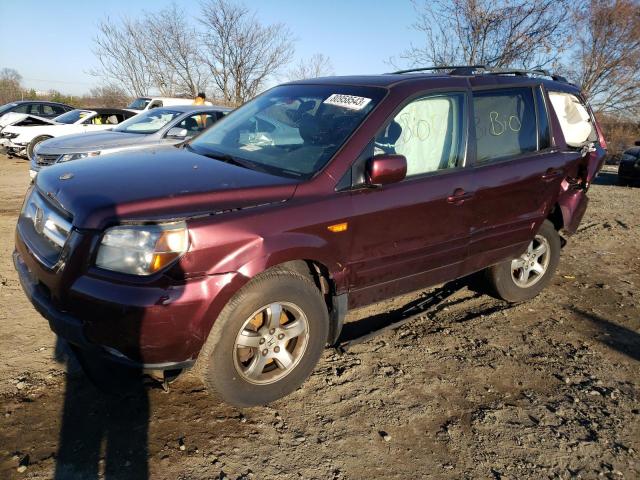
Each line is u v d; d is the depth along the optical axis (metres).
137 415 2.87
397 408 3.10
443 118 3.65
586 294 5.06
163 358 2.56
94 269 2.52
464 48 14.10
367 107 3.37
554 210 4.67
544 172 4.22
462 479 2.58
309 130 3.43
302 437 2.80
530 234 4.33
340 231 3.02
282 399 3.11
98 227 2.52
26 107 17.84
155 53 24.67
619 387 3.45
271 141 3.54
